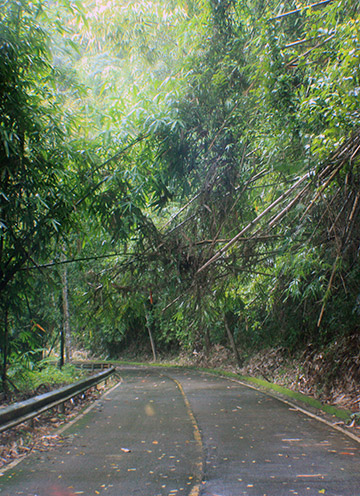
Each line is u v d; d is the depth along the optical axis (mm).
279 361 16359
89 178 7535
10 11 6094
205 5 7711
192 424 8312
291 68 6707
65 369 17656
